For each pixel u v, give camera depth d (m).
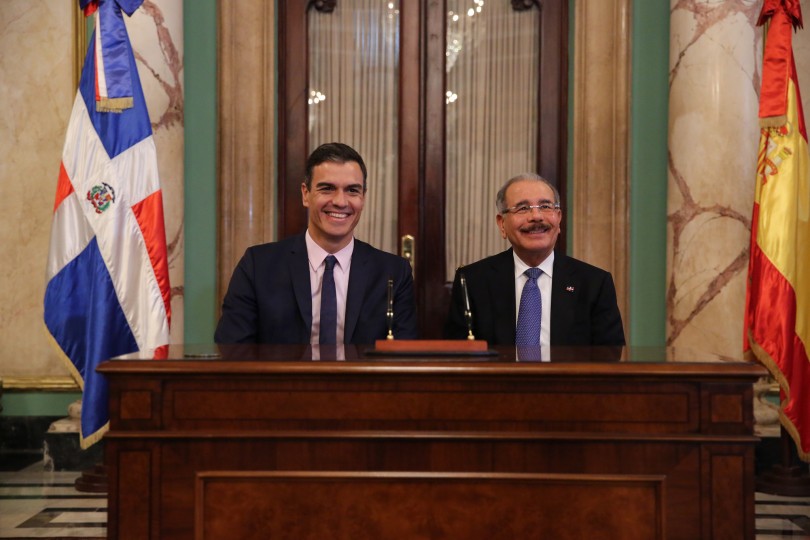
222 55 5.34
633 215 5.34
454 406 2.04
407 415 2.03
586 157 5.40
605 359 2.14
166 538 2.03
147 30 4.83
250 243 5.39
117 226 4.11
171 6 4.94
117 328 4.09
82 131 4.18
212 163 5.35
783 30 4.27
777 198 4.23
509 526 2.02
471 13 5.67
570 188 5.54
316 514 2.03
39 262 5.14
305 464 2.03
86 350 4.09
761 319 4.19
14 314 5.13
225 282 5.32
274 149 5.50
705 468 2.01
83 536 3.52
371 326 3.15
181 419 2.04
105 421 4.03
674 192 4.99
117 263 4.11
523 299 3.36
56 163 5.13
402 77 5.64
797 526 3.75
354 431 2.03
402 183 5.61
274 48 5.53
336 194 3.13
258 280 3.18
